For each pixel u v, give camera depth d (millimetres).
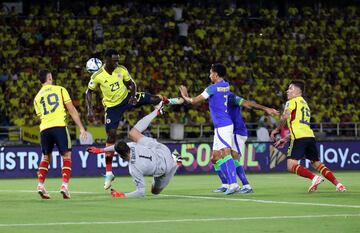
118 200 33156
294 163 38312
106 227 23125
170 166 35094
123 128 71812
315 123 77250
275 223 24109
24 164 59125
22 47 81875
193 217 25969
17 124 72250
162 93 79500
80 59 81562
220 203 31438
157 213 27391
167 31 87812
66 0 88375
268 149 65500
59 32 84375
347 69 90812
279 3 96750
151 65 83375
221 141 36844
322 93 85938
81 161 60250
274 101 82188
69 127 69750
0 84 76688
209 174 62094
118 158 60875
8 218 25703
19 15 86500
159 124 74688
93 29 85562
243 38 90500
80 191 40812
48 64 80250
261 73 86312
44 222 24484
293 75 87500
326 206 29938
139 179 34531
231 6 94625
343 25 96188
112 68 37688
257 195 36156
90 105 38156
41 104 34312
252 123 75312
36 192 40000
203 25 90625
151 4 93438
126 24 87438
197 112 77688
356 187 43125
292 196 35344
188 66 84750
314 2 97938
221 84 36781
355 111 84188
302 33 93625
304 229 22516
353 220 24797
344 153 67125
